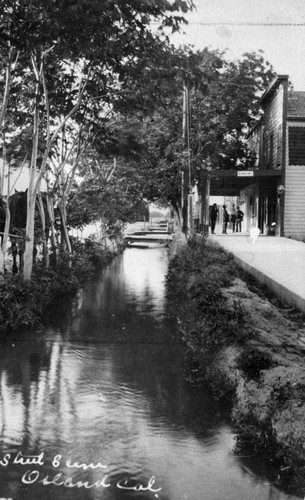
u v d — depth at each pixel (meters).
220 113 28.97
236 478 4.50
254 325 8.26
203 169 25.25
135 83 12.62
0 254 11.24
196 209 40.41
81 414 5.92
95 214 21.69
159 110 18.75
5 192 17.02
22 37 9.40
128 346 8.84
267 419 5.18
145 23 10.08
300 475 4.46
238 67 29.86
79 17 9.02
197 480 4.47
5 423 5.65
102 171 25.86
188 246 18.22
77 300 13.39
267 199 29.31
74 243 20.83
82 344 8.96
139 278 18.22
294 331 8.82
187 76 11.71
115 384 6.95
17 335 9.55
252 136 35.44
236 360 6.59
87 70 12.80
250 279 13.61
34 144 11.77
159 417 5.85
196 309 9.27
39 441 5.22
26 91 12.71
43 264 14.84
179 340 9.23
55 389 6.73
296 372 5.87
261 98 29.75
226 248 18.58
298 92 28.19
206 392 6.68
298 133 25.53
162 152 24.80
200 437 5.34
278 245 20.05
